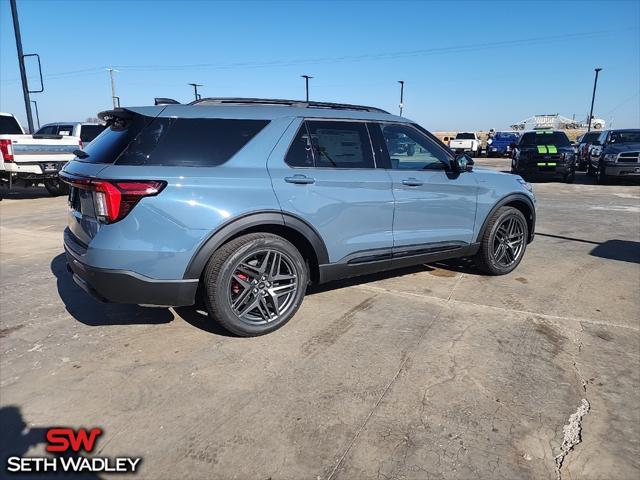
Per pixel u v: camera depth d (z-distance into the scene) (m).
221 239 3.27
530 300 4.43
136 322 3.85
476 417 2.63
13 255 6.01
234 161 3.39
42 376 3.02
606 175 14.42
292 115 3.70
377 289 4.71
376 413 2.66
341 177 3.79
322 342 3.52
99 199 3.04
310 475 2.19
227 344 3.47
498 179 4.97
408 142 4.33
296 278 3.68
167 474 2.19
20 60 13.70
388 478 2.18
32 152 10.94
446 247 4.64
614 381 3.02
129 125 3.33
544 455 2.34
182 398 2.79
